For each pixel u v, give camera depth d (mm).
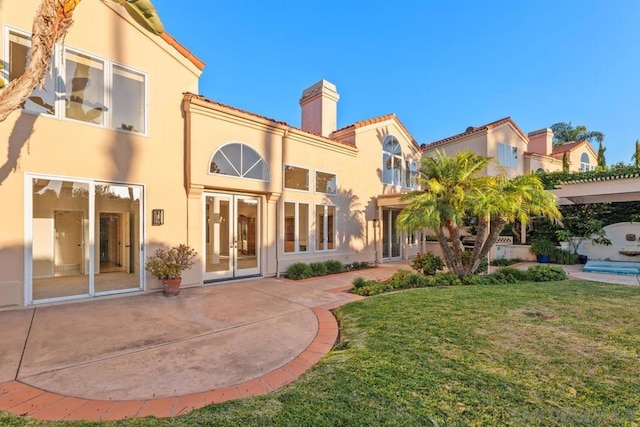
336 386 3547
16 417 3129
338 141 14820
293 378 3980
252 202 11719
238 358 4617
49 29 4449
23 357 4609
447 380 3635
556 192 15281
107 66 8273
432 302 7184
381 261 16391
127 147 8578
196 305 7637
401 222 10648
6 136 6902
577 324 5543
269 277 11805
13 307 7008
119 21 8492
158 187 9117
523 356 4270
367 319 6109
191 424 2930
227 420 2975
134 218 8961
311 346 5098
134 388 3750
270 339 5406
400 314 6316
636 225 15094
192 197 9789
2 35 6867
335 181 14578
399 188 18094
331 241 14391
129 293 8625
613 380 3615
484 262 11836
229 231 11023
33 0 7238
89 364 4398
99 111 8172
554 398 3258
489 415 2986
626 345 4613
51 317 6555
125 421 3031
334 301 8141
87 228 8156
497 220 10680
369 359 4234
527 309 6531
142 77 8930
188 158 9602
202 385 3814
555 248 16094
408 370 3887
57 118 7516
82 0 7926
